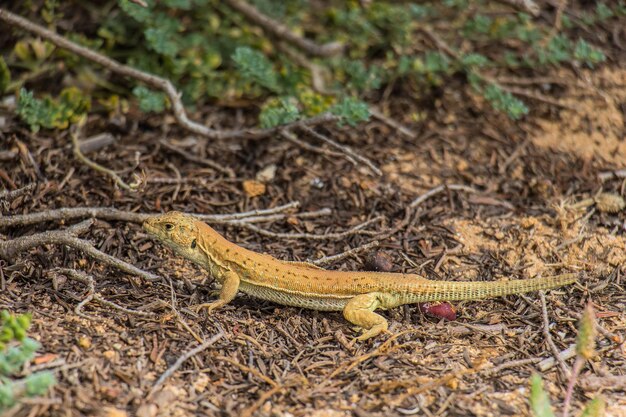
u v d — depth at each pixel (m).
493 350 7.11
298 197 9.65
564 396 6.52
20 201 8.79
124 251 8.36
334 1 13.52
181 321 7.10
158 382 6.30
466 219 9.32
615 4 12.94
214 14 12.11
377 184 9.94
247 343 7.01
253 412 6.11
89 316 7.06
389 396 6.38
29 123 9.90
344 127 11.09
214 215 8.76
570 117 11.27
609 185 9.94
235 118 11.23
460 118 11.42
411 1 12.93
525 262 8.62
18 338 5.60
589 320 5.87
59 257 8.09
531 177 10.18
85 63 11.03
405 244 8.78
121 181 8.97
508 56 11.70
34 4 10.98
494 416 6.22
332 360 6.87
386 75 11.96
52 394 5.89
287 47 11.96
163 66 11.23
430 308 7.66
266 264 7.59
